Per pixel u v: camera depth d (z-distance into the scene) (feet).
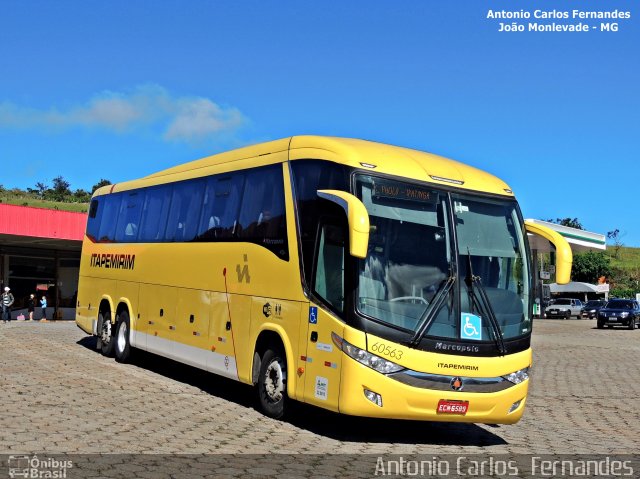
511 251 34.71
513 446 33.65
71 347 63.77
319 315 32.48
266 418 36.01
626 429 39.99
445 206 33.55
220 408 38.24
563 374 66.69
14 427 30.48
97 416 33.88
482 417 32.24
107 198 61.46
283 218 36.09
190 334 44.39
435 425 38.68
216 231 42.55
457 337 31.78
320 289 32.76
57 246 133.28
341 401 30.63
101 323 58.70
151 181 53.42
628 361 82.28
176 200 48.62
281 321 35.19
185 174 48.16
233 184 41.63
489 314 32.81
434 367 31.12
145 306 51.26
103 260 59.62
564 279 35.14
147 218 52.75
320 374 32.04
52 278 136.67
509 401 32.89
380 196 32.27
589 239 174.50
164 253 48.98
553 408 46.55
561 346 102.22
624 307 166.20
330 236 32.60
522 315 34.14
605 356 87.81
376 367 30.37
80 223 121.08
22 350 59.62
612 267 371.15
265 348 37.29
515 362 33.14
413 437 34.73
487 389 32.17
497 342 32.65
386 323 30.73
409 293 31.50
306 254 33.94
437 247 32.71
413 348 30.99
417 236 32.42
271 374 36.17
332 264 32.22
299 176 35.47
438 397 31.09
